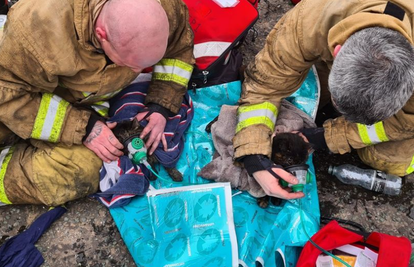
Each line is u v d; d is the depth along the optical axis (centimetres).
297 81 216
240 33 250
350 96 143
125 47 167
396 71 136
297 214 215
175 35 216
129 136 217
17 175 212
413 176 248
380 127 197
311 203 223
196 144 245
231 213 215
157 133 222
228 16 250
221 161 229
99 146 212
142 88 240
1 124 210
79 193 220
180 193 218
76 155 214
